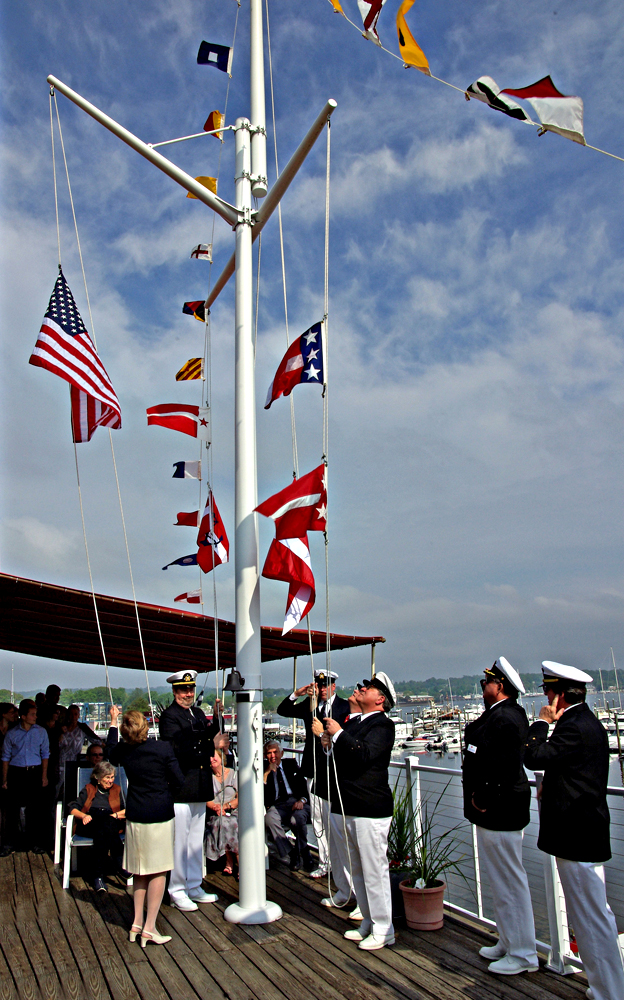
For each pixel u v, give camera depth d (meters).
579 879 3.81
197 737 5.82
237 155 6.57
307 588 5.38
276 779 7.30
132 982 4.23
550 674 4.26
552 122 4.25
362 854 4.77
